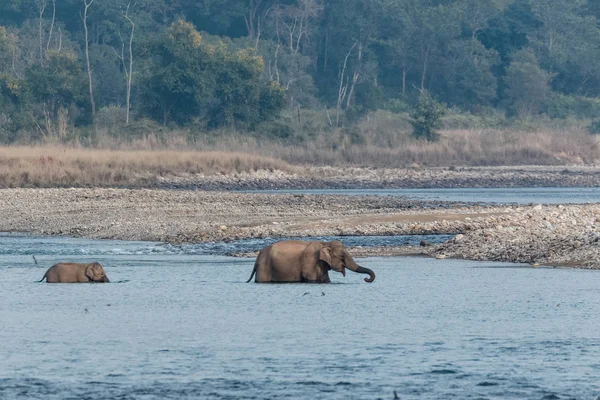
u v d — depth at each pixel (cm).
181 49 9438
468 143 8694
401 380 1192
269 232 3228
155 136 8275
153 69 9494
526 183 6956
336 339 1440
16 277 2228
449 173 7200
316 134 8962
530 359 1302
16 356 1337
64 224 3625
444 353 1339
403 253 2730
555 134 9275
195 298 1862
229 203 4278
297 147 8275
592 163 8694
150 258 2661
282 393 1138
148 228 3434
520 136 9062
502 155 8556
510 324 1559
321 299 1844
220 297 1873
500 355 1325
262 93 9544
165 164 6206
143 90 9550
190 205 4175
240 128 9256
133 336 1471
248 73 9450
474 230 3102
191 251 2841
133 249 2906
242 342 1421
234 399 1114
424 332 1491
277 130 9044
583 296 1877
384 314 1661
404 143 8669
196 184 5972
